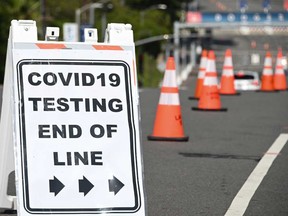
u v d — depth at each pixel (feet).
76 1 402.11
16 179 34.09
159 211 41.68
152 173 52.21
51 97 35.45
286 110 94.79
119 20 430.61
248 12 564.30
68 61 36.01
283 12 556.51
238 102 105.29
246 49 560.20
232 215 40.78
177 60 430.61
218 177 50.98
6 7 278.46
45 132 34.94
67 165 34.60
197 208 42.39
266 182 49.44
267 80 135.03
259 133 72.49
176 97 66.49
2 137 37.73
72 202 34.14
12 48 35.70
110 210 34.32
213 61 91.91
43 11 271.69
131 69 36.42
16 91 35.22
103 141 35.24
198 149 62.39
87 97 35.73
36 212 33.73
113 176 34.81
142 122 80.33
